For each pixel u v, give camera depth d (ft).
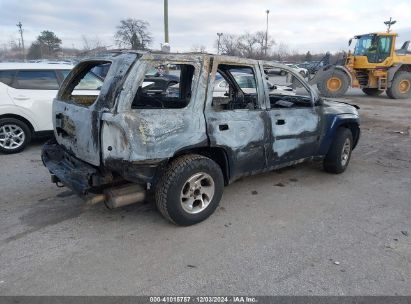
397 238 12.32
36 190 16.17
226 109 13.93
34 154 22.12
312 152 17.26
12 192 15.92
